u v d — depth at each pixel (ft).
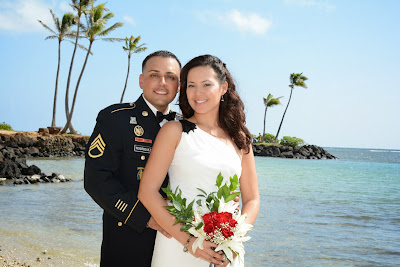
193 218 7.20
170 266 7.86
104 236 8.91
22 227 22.82
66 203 32.35
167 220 7.45
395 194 51.34
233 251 7.25
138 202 8.13
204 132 8.22
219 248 6.92
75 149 110.01
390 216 33.91
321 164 130.93
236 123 8.65
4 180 46.11
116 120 8.72
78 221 25.29
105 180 8.24
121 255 8.55
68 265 16.25
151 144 8.91
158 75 9.22
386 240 24.47
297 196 46.37
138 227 8.06
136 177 8.68
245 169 8.90
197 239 7.10
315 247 22.15
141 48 132.77
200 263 7.89
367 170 105.81
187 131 8.03
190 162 7.90
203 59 8.23
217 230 6.90
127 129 8.74
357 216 33.58
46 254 17.62
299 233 25.66
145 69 9.38
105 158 8.45
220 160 8.06
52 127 111.86
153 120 9.14
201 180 7.91
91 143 8.63
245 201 8.77
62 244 19.47
